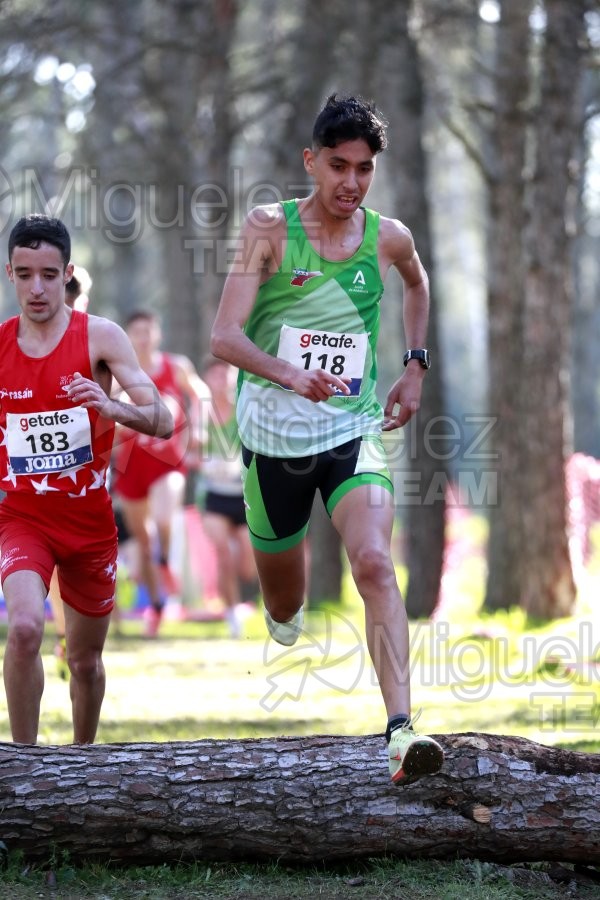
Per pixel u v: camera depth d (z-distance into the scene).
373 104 13.08
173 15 55.09
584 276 94.31
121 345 13.52
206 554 51.69
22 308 13.27
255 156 67.75
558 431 36.28
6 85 51.31
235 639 35.06
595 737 18.56
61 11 52.84
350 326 13.55
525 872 12.57
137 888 11.73
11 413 13.47
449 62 56.59
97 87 51.72
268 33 64.94
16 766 11.90
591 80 57.22
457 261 117.69
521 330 41.09
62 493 13.57
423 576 45.66
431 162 79.81
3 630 37.59
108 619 14.34
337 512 13.10
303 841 12.19
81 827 11.89
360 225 13.58
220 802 12.04
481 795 12.24
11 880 11.65
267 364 12.74
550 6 35.34
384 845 12.26
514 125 39.94
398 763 11.40
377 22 43.62
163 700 22.73
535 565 36.16
